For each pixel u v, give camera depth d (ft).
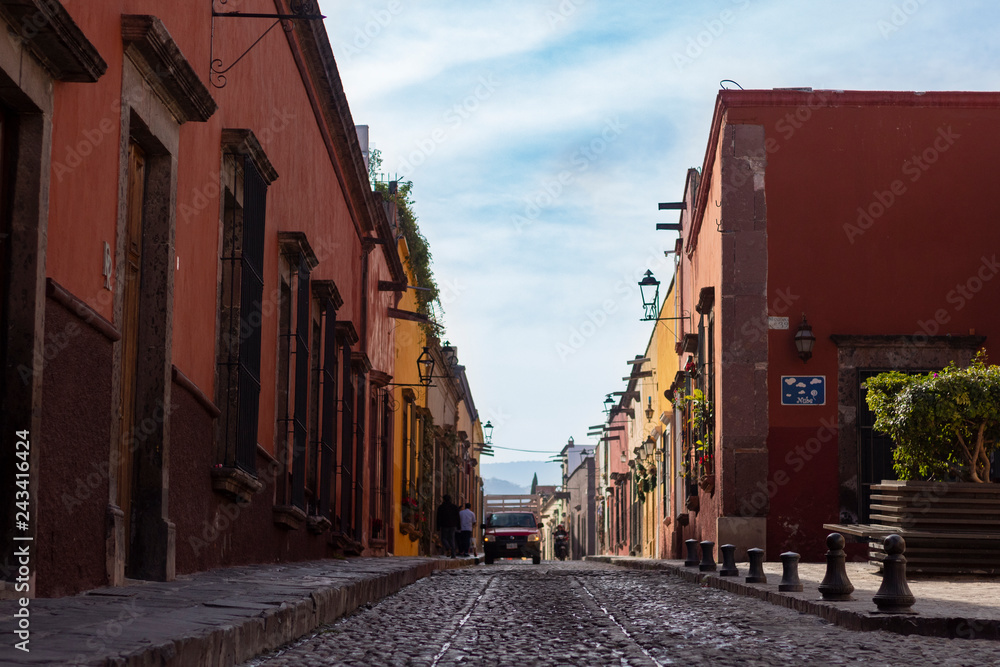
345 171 62.69
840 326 58.95
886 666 18.48
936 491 38.19
